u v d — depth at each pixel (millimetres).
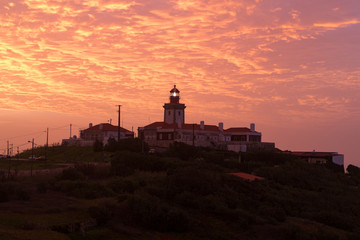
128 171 62219
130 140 100000
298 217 49812
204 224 39125
